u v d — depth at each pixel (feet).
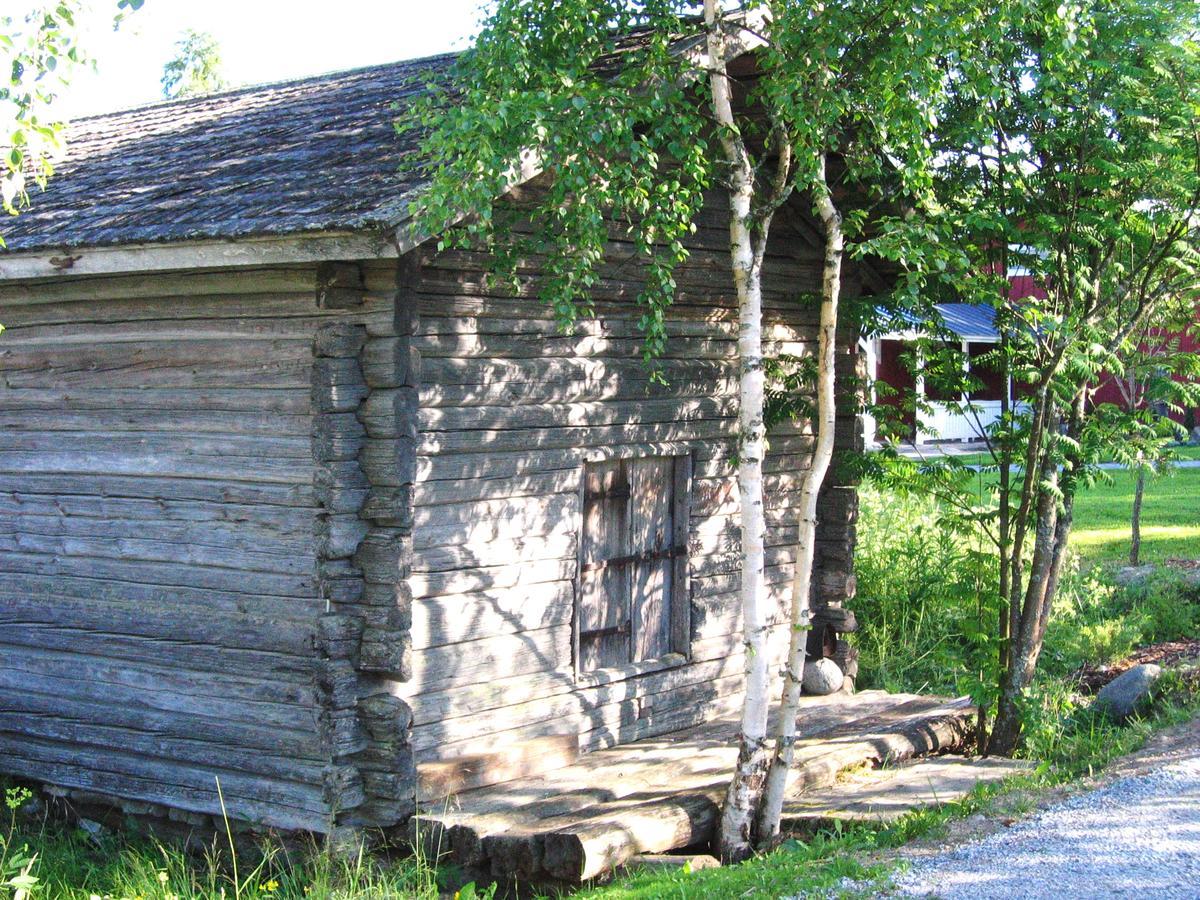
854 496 34.71
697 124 23.91
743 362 24.22
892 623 41.73
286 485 24.16
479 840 22.59
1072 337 29.04
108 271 24.18
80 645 26.73
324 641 23.39
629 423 28.84
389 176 23.03
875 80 23.79
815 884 19.48
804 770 26.45
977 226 27.78
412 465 23.68
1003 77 28.19
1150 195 29.25
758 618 24.17
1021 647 30.86
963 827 22.13
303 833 24.06
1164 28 27.40
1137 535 48.62
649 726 29.43
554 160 22.26
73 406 27.02
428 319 24.35
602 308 28.14
